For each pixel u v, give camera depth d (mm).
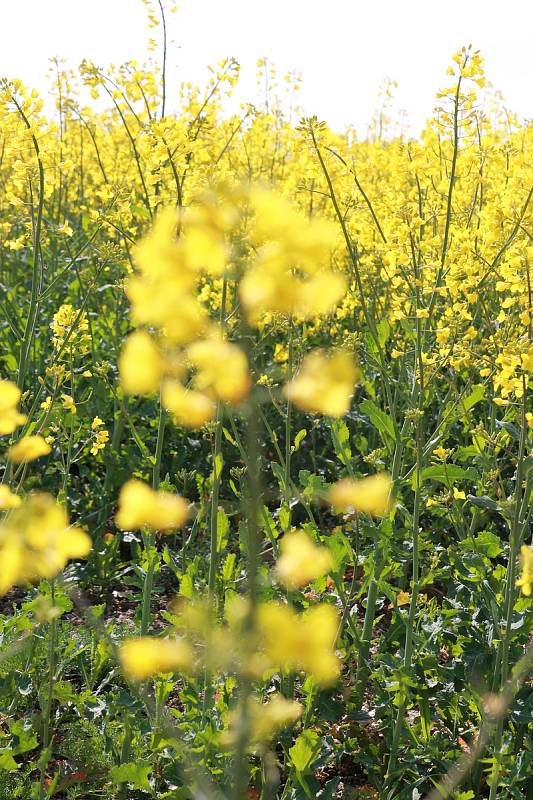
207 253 753
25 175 3111
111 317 5227
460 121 3145
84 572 4184
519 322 3332
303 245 726
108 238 5348
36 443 1197
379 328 3189
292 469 5031
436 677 2697
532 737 2549
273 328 3416
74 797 2578
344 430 3131
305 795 2400
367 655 2840
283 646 719
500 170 5238
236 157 6547
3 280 5891
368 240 4641
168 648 856
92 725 2699
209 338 789
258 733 995
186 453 4863
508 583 2285
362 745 2768
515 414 3131
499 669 2512
